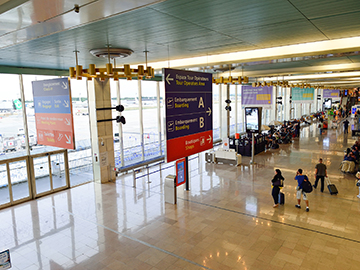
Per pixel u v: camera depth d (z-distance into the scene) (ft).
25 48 23.75
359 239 22.65
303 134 85.76
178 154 22.77
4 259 16.28
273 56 29.45
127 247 22.63
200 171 45.60
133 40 22.56
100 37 20.95
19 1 10.77
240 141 57.21
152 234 24.64
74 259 21.22
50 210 31.55
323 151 58.49
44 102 27.50
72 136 24.80
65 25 13.69
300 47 27.45
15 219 29.40
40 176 36.76
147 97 54.65
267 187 36.45
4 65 32.53
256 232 24.32
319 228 24.73
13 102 33.88
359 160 45.98
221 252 21.30
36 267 20.39
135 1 10.41
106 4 10.70
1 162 32.50
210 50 29.40
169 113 21.63
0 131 32.81
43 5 10.73
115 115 47.83
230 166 48.32
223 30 20.40
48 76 37.63
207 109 25.88
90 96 40.24
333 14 16.99
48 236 25.22
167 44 25.07
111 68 23.38
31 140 35.83
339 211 28.32
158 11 15.34
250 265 19.49
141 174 46.09
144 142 54.60
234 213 28.55
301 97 81.51
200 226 25.85
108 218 28.60
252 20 17.94
